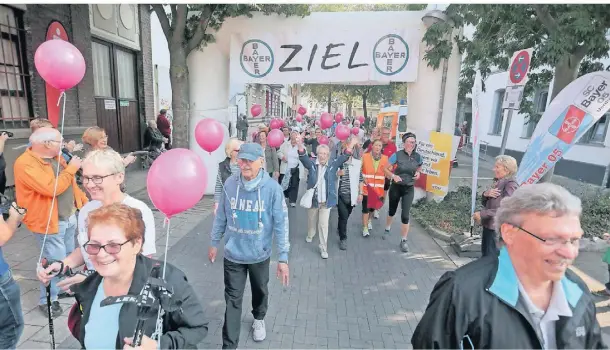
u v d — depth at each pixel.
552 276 1.34
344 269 4.78
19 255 4.60
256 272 2.93
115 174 2.19
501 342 1.33
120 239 1.52
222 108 8.13
